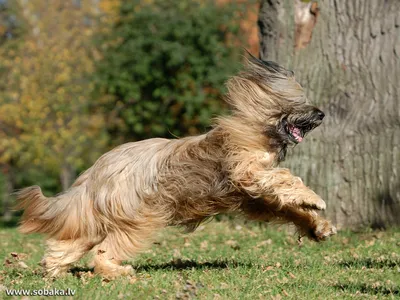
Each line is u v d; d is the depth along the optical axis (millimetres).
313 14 13125
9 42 25969
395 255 9680
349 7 12914
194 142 7895
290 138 7828
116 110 23906
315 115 7863
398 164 12516
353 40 12898
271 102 7715
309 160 13000
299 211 7980
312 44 13086
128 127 23734
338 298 6852
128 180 7828
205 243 11680
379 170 12617
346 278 7980
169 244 11742
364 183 12695
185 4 22625
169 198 7828
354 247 10688
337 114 12969
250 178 7566
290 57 13203
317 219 8016
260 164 7648
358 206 12727
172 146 7945
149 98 23031
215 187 7734
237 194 7824
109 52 23391
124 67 22891
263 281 7711
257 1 23000
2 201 26500
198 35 22109
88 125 24594
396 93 12617
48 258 8055
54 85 24859
